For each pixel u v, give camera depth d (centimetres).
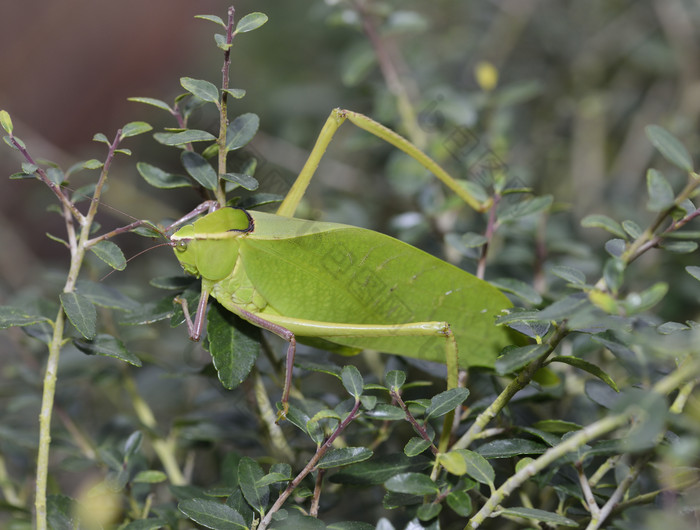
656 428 34
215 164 42
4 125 39
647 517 37
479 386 45
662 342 35
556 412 44
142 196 59
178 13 84
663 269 49
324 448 37
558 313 36
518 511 36
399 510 42
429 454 40
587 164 57
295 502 39
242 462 38
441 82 56
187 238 40
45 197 63
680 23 57
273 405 45
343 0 50
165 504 41
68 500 39
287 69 73
